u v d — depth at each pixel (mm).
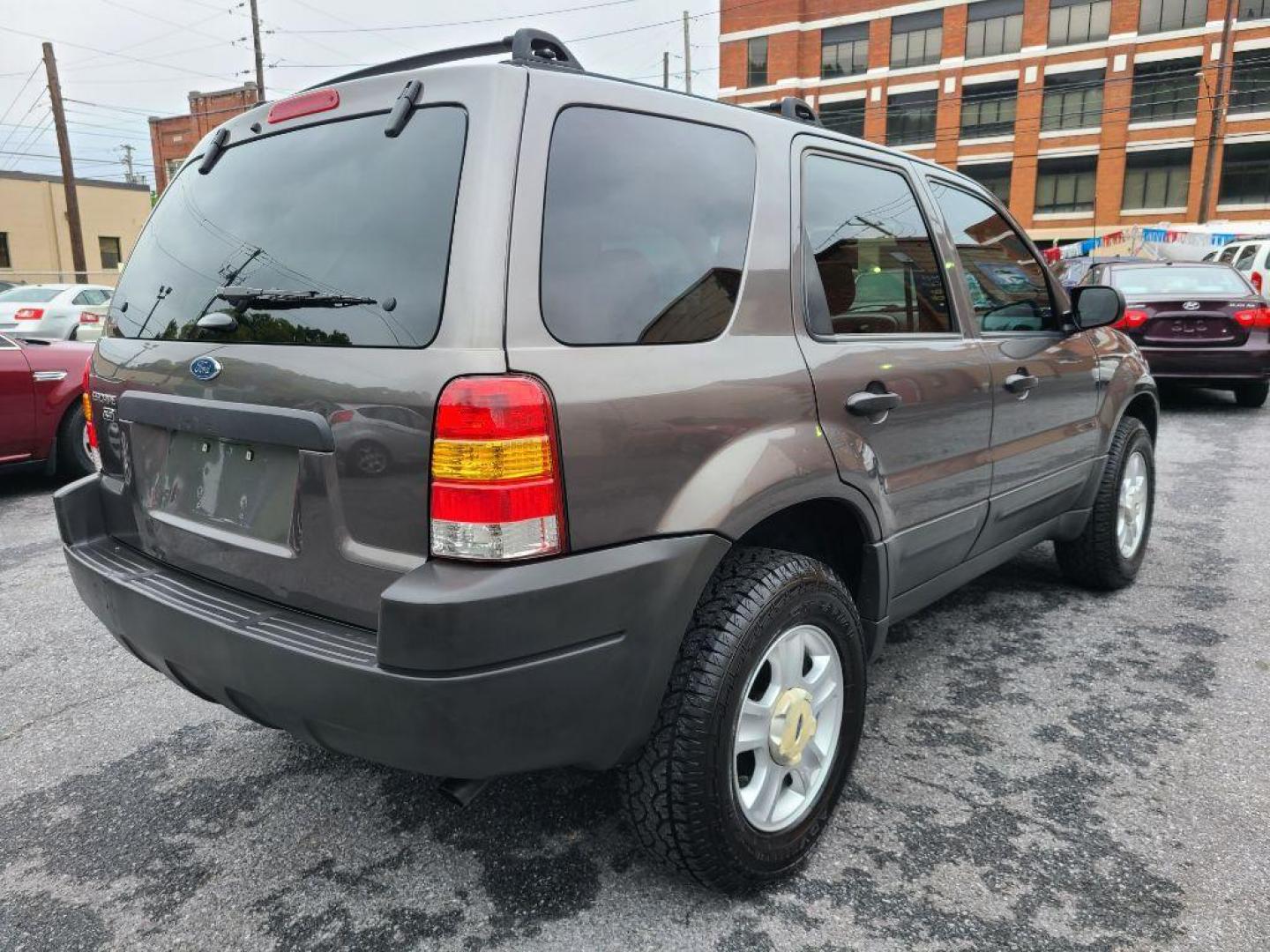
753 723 2018
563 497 1648
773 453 1990
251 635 1791
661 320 1864
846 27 38188
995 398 2875
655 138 1975
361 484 1712
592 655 1702
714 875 1959
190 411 2010
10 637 3713
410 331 1659
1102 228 34875
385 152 1818
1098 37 34094
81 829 2389
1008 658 3365
